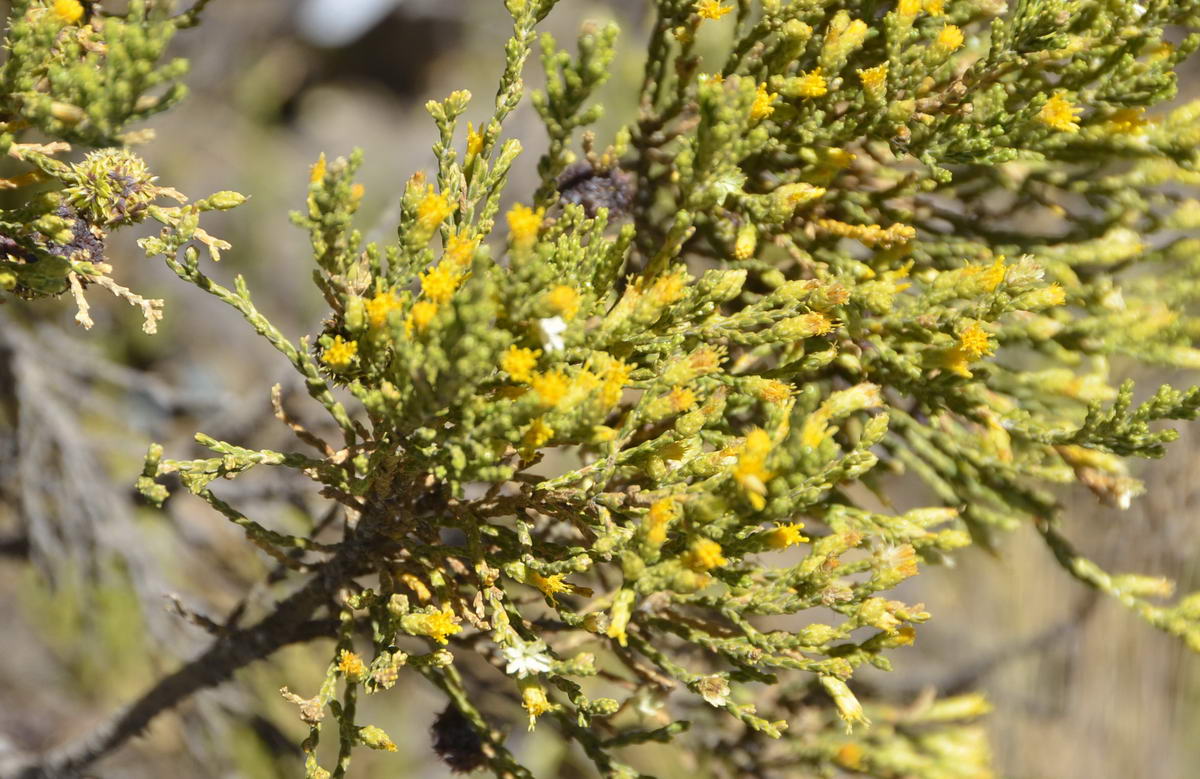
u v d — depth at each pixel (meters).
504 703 0.73
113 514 0.96
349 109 2.01
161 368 1.32
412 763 1.08
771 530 0.58
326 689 0.60
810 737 0.70
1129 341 0.63
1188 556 0.85
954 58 0.63
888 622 0.59
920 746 0.71
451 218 0.60
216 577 1.05
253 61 1.82
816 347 0.62
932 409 0.62
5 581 1.15
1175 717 0.96
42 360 0.99
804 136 0.62
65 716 1.08
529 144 0.87
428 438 0.58
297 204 1.70
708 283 0.60
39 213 0.59
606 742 0.62
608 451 0.59
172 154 1.59
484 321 0.57
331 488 0.61
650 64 0.64
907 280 0.63
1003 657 0.97
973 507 0.64
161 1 0.57
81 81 0.57
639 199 0.64
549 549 0.60
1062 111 0.61
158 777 1.00
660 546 0.58
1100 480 0.63
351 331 0.59
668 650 0.68
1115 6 0.61
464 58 2.13
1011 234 0.64
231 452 0.59
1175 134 0.62
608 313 0.61
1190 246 0.64
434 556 0.60
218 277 1.53
